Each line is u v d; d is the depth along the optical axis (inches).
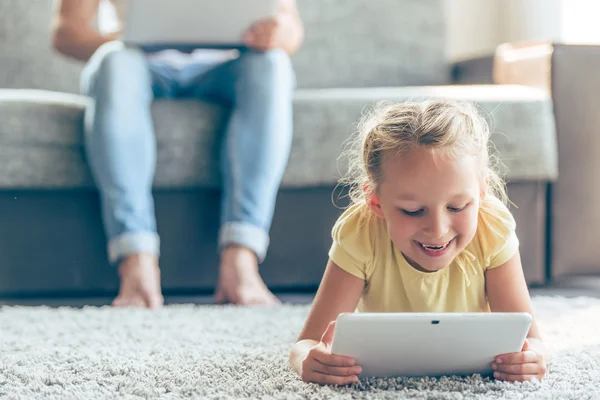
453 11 117.3
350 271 45.3
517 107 80.3
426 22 102.9
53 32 83.5
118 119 73.5
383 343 39.1
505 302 45.5
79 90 97.0
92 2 84.4
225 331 58.7
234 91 77.4
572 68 82.6
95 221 78.7
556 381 41.3
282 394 38.6
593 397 37.9
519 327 38.9
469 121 42.4
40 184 76.5
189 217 79.4
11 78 95.9
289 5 85.7
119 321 62.5
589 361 45.9
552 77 82.5
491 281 45.8
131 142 73.7
